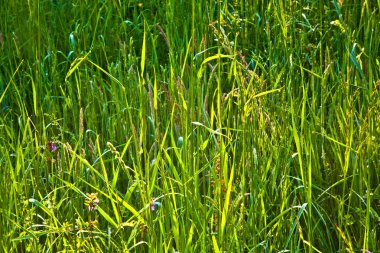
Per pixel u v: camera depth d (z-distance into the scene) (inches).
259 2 185.9
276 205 123.3
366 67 152.6
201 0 179.0
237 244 108.3
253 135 125.5
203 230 107.1
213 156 125.3
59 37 195.8
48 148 135.4
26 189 126.6
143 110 115.4
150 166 125.3
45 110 163.0
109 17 190.1
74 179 125.6
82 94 165.9
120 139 143.8
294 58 161.2
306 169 127.8
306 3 179.9
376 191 124.0
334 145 131.0
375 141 126.5
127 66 166.7
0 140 147.6
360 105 145.5
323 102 138.3
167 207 112.0
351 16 171.8
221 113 127.6
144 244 118.6
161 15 190.7
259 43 177.6
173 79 136.6
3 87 180.4
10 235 117.0
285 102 138.5
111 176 139.1
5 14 195.2
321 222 125.6
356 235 122.2
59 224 123.9
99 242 120.7
